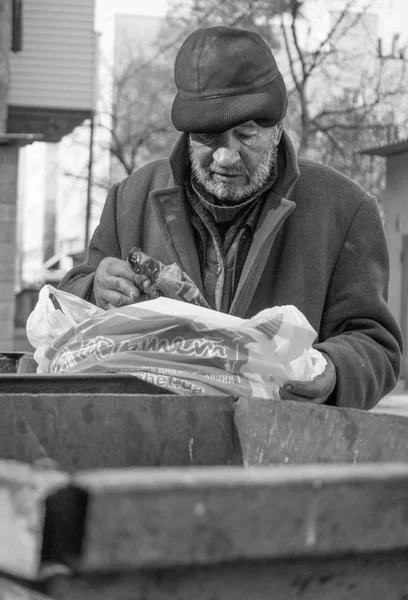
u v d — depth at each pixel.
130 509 0.97
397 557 1.15
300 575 1.12
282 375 2.26
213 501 1.00
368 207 2.92
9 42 14.19
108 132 25.91
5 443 1.75
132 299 2.55
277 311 2.25
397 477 1.07
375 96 22.89
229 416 1.88
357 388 2.51
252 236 2.77
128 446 1.82
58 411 1.79
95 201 27.67
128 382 2.23
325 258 2.83
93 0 15.39
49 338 2.58
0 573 1.12
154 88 26.27
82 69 15.41
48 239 40.56
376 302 2.82
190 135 2.67
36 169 41.66
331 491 1.04
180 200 2.79
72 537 1.11
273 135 2.67
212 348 2.24
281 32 21.62
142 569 1.02
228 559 1.01
